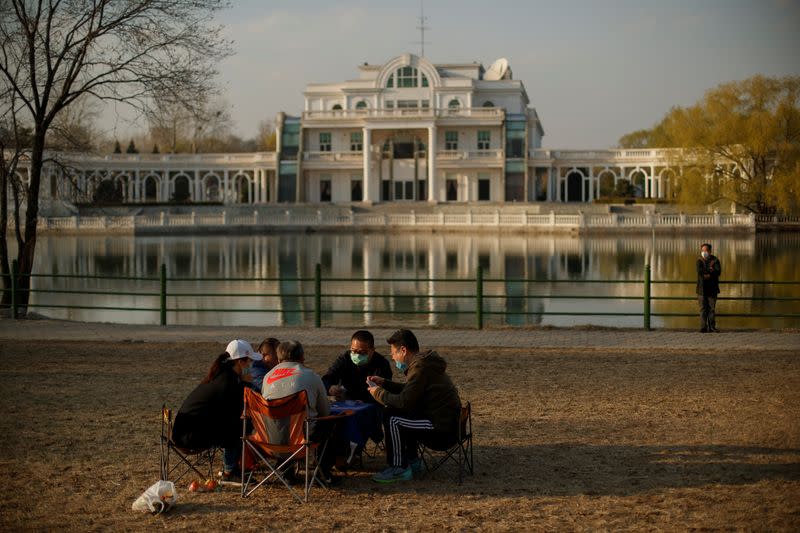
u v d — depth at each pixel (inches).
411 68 4404.5
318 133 4436.5
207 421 422.3
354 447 450.3
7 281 1163.3
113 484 429.1
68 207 3491.6
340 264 2097.7
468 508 391.5
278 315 1254.9
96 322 1057.5
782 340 892.6
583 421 544.7
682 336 925.2
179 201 4092.0
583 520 373.4
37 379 688.4
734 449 477.7
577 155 4303.6
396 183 4362.7
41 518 382.3
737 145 3024.1
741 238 2933.1
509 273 1855.3
